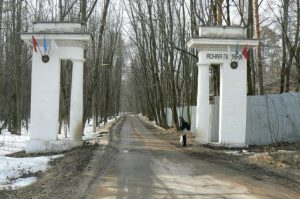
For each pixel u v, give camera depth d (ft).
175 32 135.64
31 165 50.80
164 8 128.98
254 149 67.05
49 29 68.44
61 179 39.99
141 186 36.63
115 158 56.24
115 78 241.76
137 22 168.45
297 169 46.39
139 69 223.10
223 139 70.59
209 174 43.32
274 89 134.31
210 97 81.87
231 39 69.36
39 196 32.78
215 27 70.90
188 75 123.44
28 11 128.26
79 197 32.01
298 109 71.87
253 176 42.01
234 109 70.64
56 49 68.13
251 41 69.41
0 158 55.72
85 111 98.17
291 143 69.82
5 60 151.64
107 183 37.99
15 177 43.96
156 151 66.39
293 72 120.67
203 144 72.18
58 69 68.33
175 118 120.06
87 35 67.10
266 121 72.64
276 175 42.57
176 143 81.61
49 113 68.08
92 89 98.27
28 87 187.21
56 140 68.03
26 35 67.41
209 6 106.01
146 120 249.75
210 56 70.64
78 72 68.59
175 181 39.19
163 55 154.20
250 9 82.79
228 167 48.37
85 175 42.19
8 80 157.58
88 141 79.46
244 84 70.69
